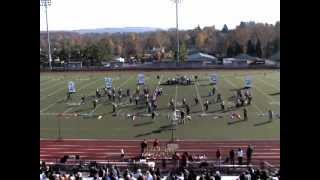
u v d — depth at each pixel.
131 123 34.53
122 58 105.00
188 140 29.33
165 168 21.81
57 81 58.41
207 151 26.78
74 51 98.56
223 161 23.86
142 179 16.00
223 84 53.31
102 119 36.09
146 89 46.59
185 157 21.98
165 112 38.22
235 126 32.97
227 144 28.19
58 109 40.19
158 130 32.25
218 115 36.69
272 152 26.27
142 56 110.00
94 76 63.03
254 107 39.56
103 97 45.72
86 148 28.09
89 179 18.72
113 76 62.56
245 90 48.47
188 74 63.53
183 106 40.62
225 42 125.31
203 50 127.62
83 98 44.19
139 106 40.88
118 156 26.33
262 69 68.00
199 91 48.28
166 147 27.45
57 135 31.12
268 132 30.91
